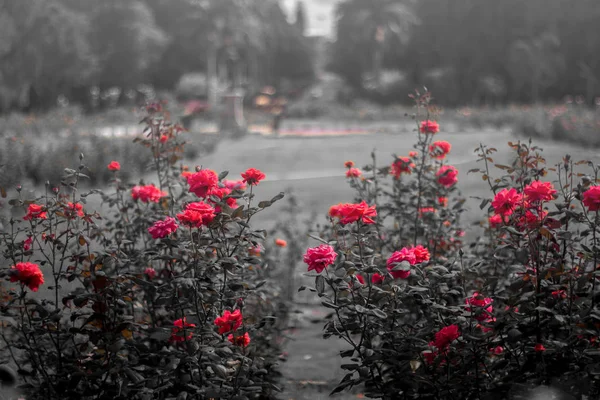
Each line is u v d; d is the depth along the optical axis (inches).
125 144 533.0
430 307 100.2
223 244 108.3
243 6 2625.5
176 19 2933.1
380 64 2773.1
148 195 141.9
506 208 105.3
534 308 98.6
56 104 2239.2
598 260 108.0
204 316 106.9
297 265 239.5
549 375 93.4
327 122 1487.5
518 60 2281.0
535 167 123.2
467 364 100.9
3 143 512.1
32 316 111.9
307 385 151.6
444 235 156.3
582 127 687.1
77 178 122.8
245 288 111.4
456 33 2544.3
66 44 2215.8
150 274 127.8
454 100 2325.3
